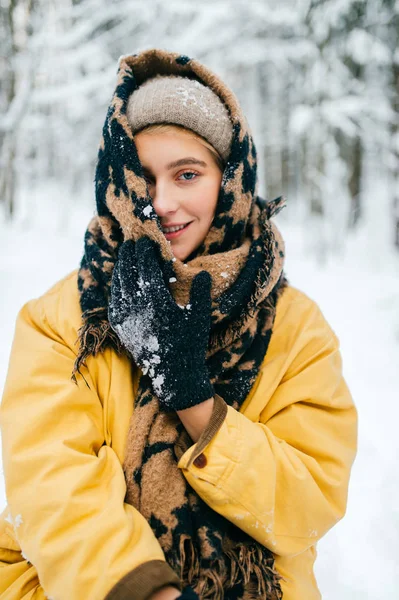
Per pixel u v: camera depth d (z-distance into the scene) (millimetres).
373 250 8461
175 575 800
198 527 936
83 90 9125
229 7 8352
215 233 1068
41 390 992
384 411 3117
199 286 957
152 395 1009
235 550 969
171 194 1017
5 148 10094
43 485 880
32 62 9141
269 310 1145
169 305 937
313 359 1125
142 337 933
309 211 8383
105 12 8984
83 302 1074
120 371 1039
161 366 927
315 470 1009
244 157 1065
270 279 1068
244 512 921
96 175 1082
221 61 9023
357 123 8930
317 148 8453
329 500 1033
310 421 1068
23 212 12703
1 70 9727
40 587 977
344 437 1096
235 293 1029
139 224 986
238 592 936
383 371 3730
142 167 1020
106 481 929
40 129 11242
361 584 1794
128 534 832
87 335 1016
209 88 1113
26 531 871
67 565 821
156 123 1017
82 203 15414
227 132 1060
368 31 8672
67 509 853
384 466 2512
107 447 988
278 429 1066
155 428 986
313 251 8406
